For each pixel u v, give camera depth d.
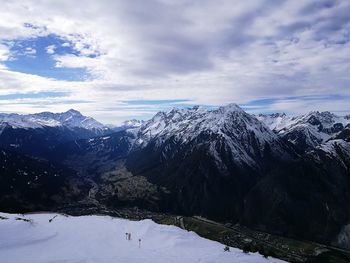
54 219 109.50
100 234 82.94
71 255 57.75
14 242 64.75
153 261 59.38
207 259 66.19
